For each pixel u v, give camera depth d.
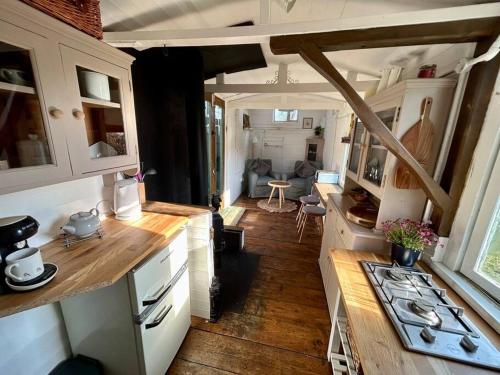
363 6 1.37
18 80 0.79
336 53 2.02
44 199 1.12
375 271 1.27
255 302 2.05
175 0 1.34
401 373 0.72
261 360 1.53
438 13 1.05
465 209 1.22
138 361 1.20
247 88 2.73
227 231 2.87
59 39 0.86
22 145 0.82
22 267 0.79
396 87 1.43
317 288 2.26
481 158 1.14
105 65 1.09
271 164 6.27
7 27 0.71
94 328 1.21
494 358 0.77
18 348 1.09
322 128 5.91
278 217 4.21
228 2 1.43
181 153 2.16
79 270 0.94
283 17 1.66
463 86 1.23
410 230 1.33
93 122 1.15
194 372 1.44
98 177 1.43
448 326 0.91
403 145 1.38
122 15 1.39
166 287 1.31
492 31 1.07
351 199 2.33
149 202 1.81
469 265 1.20
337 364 1.40
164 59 1.89
